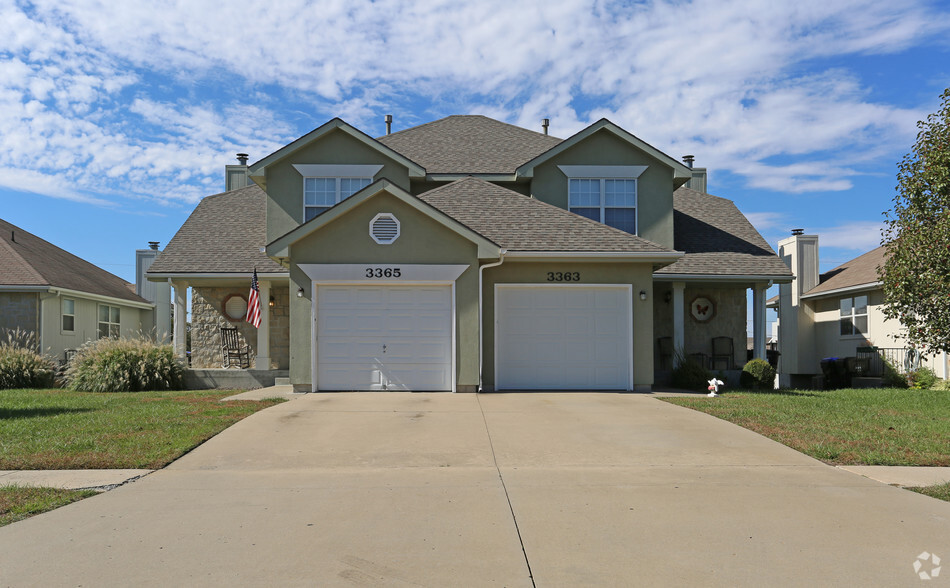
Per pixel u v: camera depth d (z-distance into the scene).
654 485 7.15
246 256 18.66
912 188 15.27
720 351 19.45
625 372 14.95
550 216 15.91
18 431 9.64
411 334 14.05
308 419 10.65
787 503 6.48
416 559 5.04
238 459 8.32
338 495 6.77
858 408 12.47
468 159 19.61
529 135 21.47
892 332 20.80
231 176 23.67
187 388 17.70
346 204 13.71
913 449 8.79
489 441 9.23
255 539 5.46
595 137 18.27
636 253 14.55
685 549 5.25
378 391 13.93
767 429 9.95
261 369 18.39
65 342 23.58
